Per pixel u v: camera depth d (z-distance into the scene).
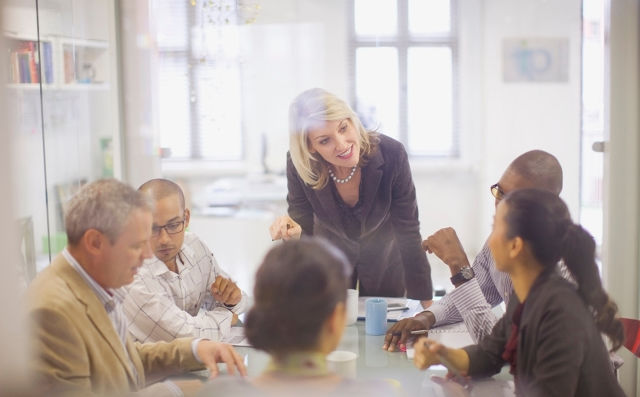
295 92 2.44
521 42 2.23
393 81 2.32
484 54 2.31
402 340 1.45
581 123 2.14
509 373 1.25
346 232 1.91
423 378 1.27
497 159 2.28
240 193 2.40
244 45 2.44
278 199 2.47
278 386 0.91
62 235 2.36
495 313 1.49
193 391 1.23
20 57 2.27
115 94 2.47
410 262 1.89
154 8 2.46
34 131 2.31
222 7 2.43
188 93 2.49
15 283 1.08
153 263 1.55
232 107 2.46
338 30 2.39
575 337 1.11
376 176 1.95
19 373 1.06
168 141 2.51
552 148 2.12
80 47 2.42
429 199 2.22
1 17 1.13
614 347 1.19
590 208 2.08
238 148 2.42
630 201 2.05
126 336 1.28
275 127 2.47
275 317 0.92
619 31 2.02
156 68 2.46
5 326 1.06
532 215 1.17
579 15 2.16
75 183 2.43
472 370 1.25
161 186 1.62
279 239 1.94
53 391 1.07
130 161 2.49
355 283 1.90
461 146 2.24
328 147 1.96
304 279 0.92
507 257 1.20
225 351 1.31
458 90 2.33
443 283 1.90
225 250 2.34
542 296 1.15
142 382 1.30
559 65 2.22
